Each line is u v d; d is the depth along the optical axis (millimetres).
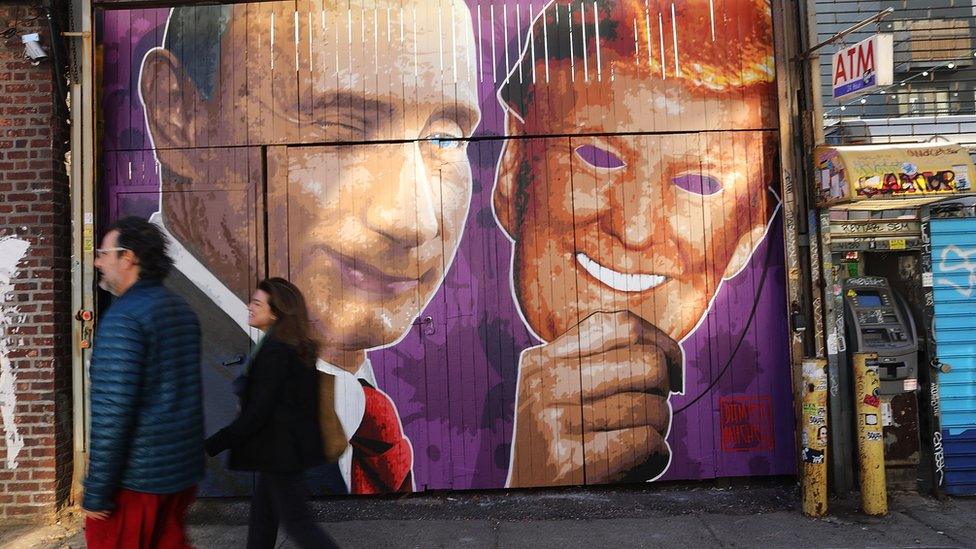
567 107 5332
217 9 5324
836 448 5082
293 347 3342
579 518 4777
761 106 5375
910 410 5129
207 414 5180
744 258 5320
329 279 5246
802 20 5180
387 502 5172
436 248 5270
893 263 5418
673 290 5301
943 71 5672
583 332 5270
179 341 2646
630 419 5254
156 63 5309
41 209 5008
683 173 5344
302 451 3275
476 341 5250
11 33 5043
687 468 5258
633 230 5312
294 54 5320
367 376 5234
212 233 5262
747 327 5301
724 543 4277
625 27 5371
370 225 5273
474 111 5316
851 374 5113
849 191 4504
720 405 5277
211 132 5289
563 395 5246
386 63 5324
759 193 5352
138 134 5289
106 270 2666
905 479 5164
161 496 2557
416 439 5227
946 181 4488
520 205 5297
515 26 5348
